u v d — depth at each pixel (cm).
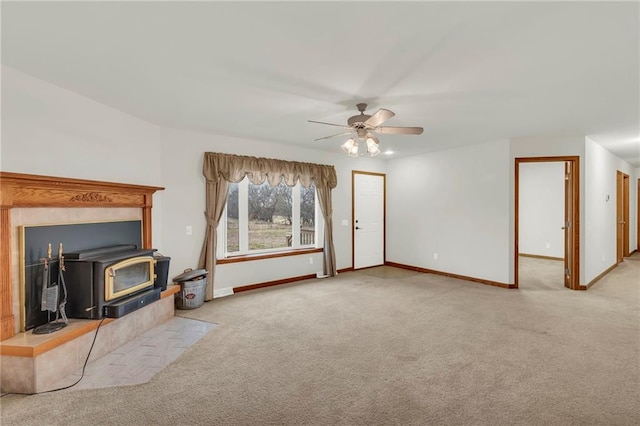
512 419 189
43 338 228
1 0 159
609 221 586
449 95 292
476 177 520
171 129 414
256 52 216
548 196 750
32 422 189
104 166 321
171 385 227
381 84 267
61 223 270
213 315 371
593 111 342
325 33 192
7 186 225
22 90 246
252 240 504
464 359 261
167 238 411
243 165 464
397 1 161
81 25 184
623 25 182
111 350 280
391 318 357
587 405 201
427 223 600
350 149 337
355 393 216
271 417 193
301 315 369
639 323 336
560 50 212
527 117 365
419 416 192
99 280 261
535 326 329
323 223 573
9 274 230
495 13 171
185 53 217
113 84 270
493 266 499
